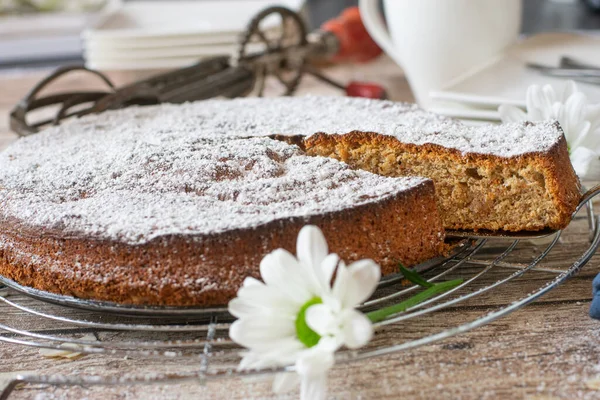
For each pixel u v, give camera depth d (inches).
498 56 35.0
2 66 53.0
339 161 26.1
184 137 27.6
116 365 22.8
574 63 33.1
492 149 25.1
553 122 26.2
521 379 21.7
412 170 26.2
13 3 55.8
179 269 22.8
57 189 25.3
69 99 32.3
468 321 23.3
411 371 22.0
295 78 39.9
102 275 23.1
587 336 22.8
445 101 31.3
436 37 34.9
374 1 37.9
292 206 23.5
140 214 23.7
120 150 27.0
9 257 24.2
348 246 23.0
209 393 21.8
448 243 25.1
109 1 59.1
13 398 21.9
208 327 22.1
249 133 27.7
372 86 39.1
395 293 23.2
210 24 49.3
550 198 24.6
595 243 24.4
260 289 20.8
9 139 36.4
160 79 35.9
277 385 20.6
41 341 23.7
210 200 24.2
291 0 49.8
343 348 22.6
